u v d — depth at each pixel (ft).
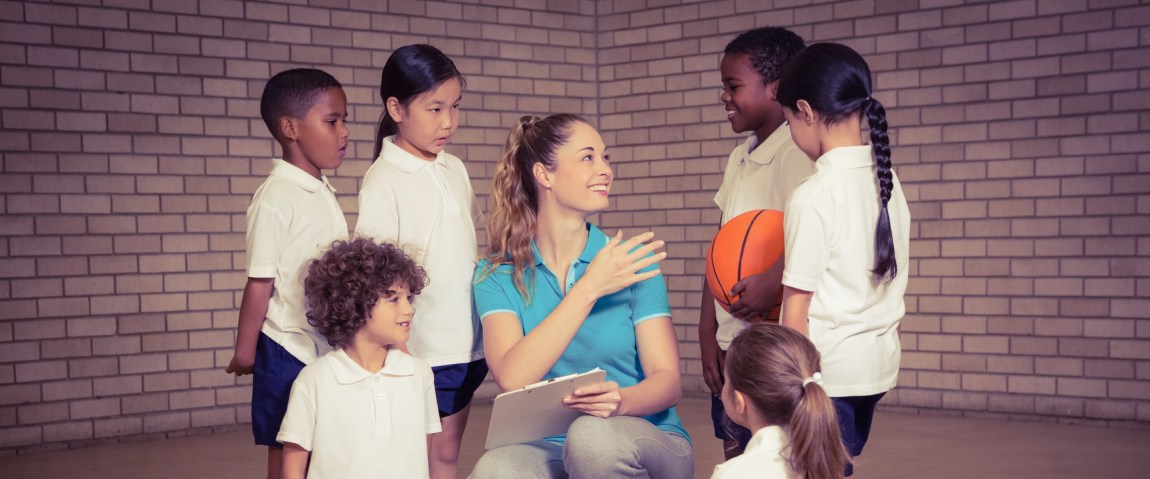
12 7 18.78
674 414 8.72
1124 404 19.51
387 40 22.65
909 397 21.71
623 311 8.57
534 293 8.65
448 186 10.73
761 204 10.18
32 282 19.01
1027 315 20.42
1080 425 19.88
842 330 8.38
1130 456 17.25
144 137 19.99
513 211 8.75
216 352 20.79
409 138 10.48
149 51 20.01
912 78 21.48
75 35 19.31
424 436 8.80
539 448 8.14
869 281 8.40
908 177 21.62
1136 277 19.34
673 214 24.41
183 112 20.36
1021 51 20.33
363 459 8.45
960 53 20.94
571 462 7.51
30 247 18.98
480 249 23.58
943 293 21.30
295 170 10.25
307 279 8.63
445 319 10.41
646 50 24.64
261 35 21.15
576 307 8.00
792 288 8.17
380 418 8.52
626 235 25.09
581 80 25.13
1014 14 20.38
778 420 7.04
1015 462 16.93
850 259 8.29
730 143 23.59
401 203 10.36
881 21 21.76
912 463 16.96
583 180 8.43
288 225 9.99
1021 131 20.38
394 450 8.56
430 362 10.37
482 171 23.88
